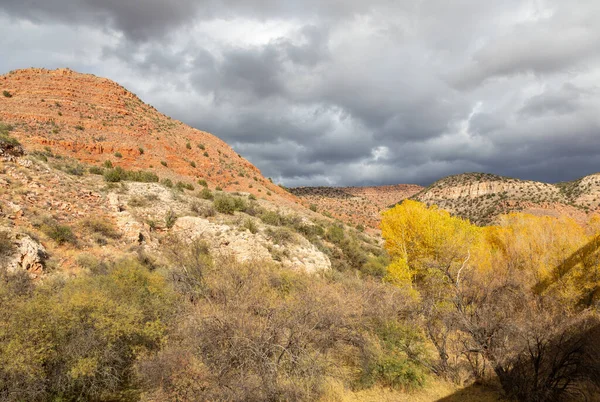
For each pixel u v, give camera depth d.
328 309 9.37
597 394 7.56
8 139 23.55
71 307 7.37
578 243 14.10
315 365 7.88
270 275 13.42
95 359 6.91
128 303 8.84
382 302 11.22
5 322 6.68
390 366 8.70
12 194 16.19
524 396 7.79
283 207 46.81
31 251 12.09
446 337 10.26
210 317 7.87
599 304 12.59
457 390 8.53
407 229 18.61
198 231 20.72
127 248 16.20
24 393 6.17
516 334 8.66
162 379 6.71
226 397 6.53
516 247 15.74
